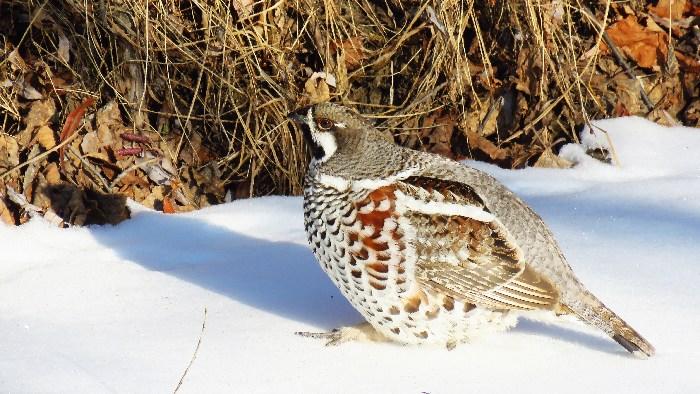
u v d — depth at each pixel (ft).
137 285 27.71
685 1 43.39
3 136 33.68
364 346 24.22
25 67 35.81
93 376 21.80
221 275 28.68
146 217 32.89
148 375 22.00
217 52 37.29
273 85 37.47
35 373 21.77
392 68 40.40
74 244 30.86
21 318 25.29
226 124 38.17
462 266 23.39
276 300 27.07
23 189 32.78
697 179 35.17
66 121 33.88
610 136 38.65
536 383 22.07
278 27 38.60
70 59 36.88
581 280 27.07
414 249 23.27
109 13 36.60
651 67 41.81
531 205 33.37
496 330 24.49
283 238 31.65
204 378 21.98
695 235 30.19
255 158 37.42
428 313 23.65
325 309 26.53
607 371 22.57
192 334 24.49
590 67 41.22
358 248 23.54
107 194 33.04
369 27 40.83
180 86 38.22
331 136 24.12
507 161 38.34
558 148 39.24
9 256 29.37
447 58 39.58
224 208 33.88
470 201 23.79
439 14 38.86
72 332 24.40
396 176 23.91
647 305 25.62
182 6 38.22
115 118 35.73
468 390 21.74
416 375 22.57
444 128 39.34
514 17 40.32
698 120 41.01
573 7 40.47
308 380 22.13
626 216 31.94
